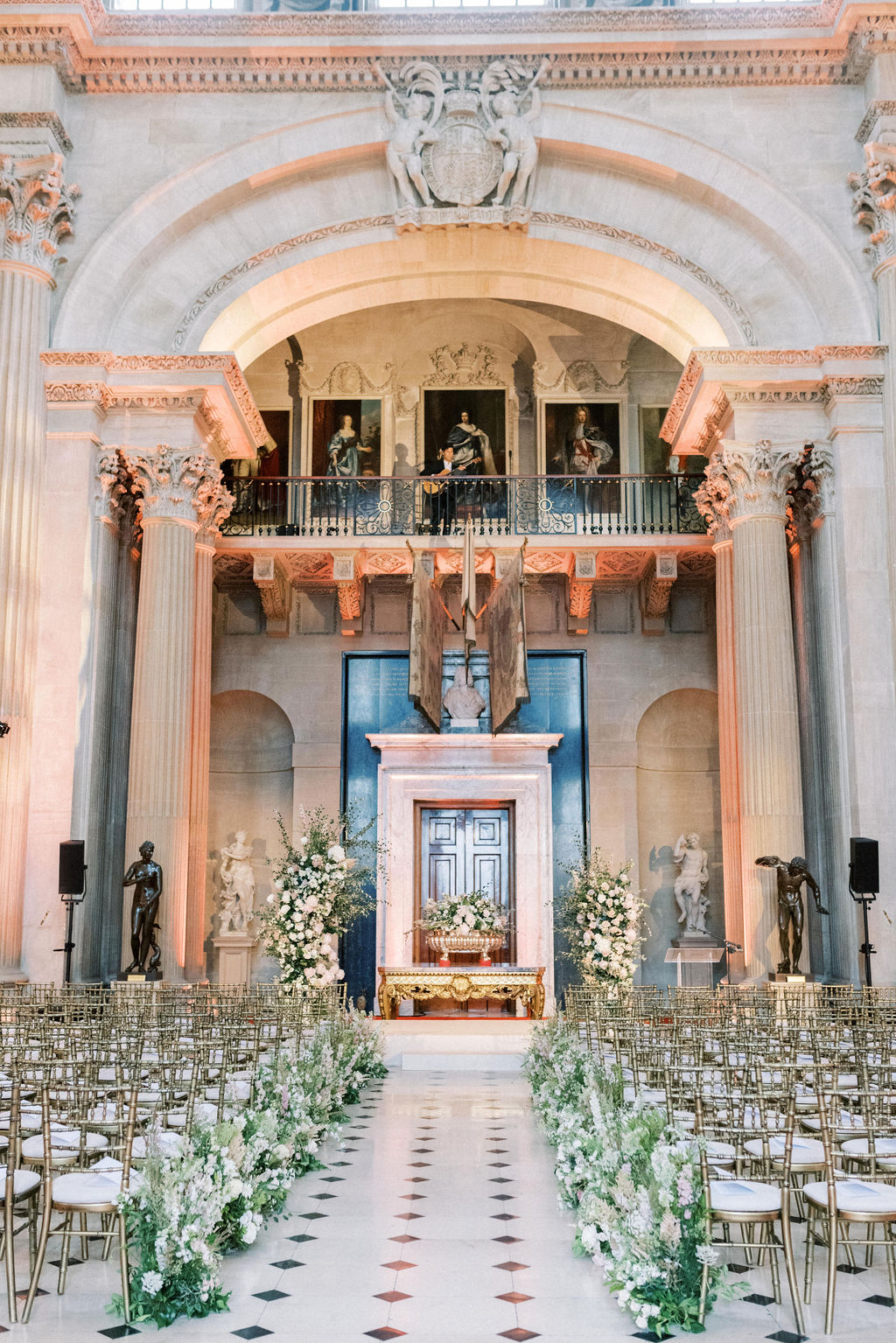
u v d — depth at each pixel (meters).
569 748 17.98
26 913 12.36
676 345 15.53
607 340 19.28
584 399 19.19
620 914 15.61
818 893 12.08
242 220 14.60
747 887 12.86
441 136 14.73
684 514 18.53
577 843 17.67
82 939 12.59
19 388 12.97
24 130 13.55
